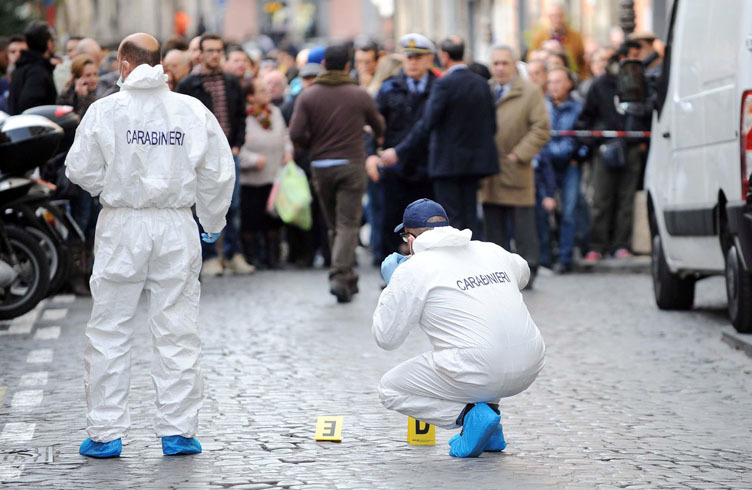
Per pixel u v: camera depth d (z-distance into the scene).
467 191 32.59
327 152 31.44
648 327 27.38
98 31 120.62
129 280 16.28
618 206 40.50
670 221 28.25
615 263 39.69
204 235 17.11
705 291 33.88
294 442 17.02
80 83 33.16
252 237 41.47
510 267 16.86
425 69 33.81
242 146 38.97
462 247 16.61
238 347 24.95
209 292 34.59
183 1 134.25
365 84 42.59
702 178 26.03
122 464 15.88
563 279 37.53
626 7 44.19
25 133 28.52
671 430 17.72
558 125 39.34
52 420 18.50
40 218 29.77
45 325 28.25
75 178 16.23
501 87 35.06
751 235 23.42
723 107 24.52
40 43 33.47
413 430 16.86
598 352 24.22
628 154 39.84
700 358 23.52
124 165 16.20
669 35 29.17
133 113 16.22
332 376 21.83
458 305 16.17
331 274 31.86
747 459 16.06
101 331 16.31
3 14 53.41
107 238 16.30
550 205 38.72
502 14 100.38
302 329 27.30
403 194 34.34
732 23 24.31
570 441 17.05
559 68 39.44
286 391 20.52
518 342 16.17
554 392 20.41
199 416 18.64
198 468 15.64
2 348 25.14
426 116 32.06
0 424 18.25
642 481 14.97
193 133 16.44
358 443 16.97
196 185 16.58
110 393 16.25
